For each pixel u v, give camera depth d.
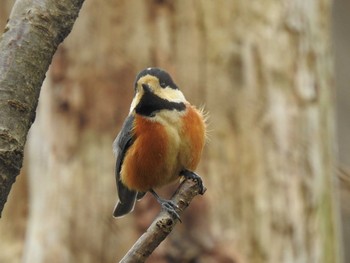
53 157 12.55
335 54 24.16
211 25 12.10
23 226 15.04
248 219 11.93
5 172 4.14
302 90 12.68
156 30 12.07
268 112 12.23
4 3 15.53
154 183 8.01
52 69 12.48
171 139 7.71
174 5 12.09
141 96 7.89
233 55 12.13
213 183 11.81
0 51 4.31
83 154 12.23
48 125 12.66
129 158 7.93
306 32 12.89
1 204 4.14
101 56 12.18
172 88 8.00
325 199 13.01
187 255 11.42
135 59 12.05
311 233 12.54
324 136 13.10
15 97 4.22
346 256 20.12
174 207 5.21
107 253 11.97
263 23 12.38
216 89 12.00
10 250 14.88
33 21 4.37
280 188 12.22
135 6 12.12
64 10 4.46
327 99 13.35
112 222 11.91
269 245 12.02
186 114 7.84
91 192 12.16
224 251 11.57
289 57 12.57
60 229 12.27
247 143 12.05
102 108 12.16
